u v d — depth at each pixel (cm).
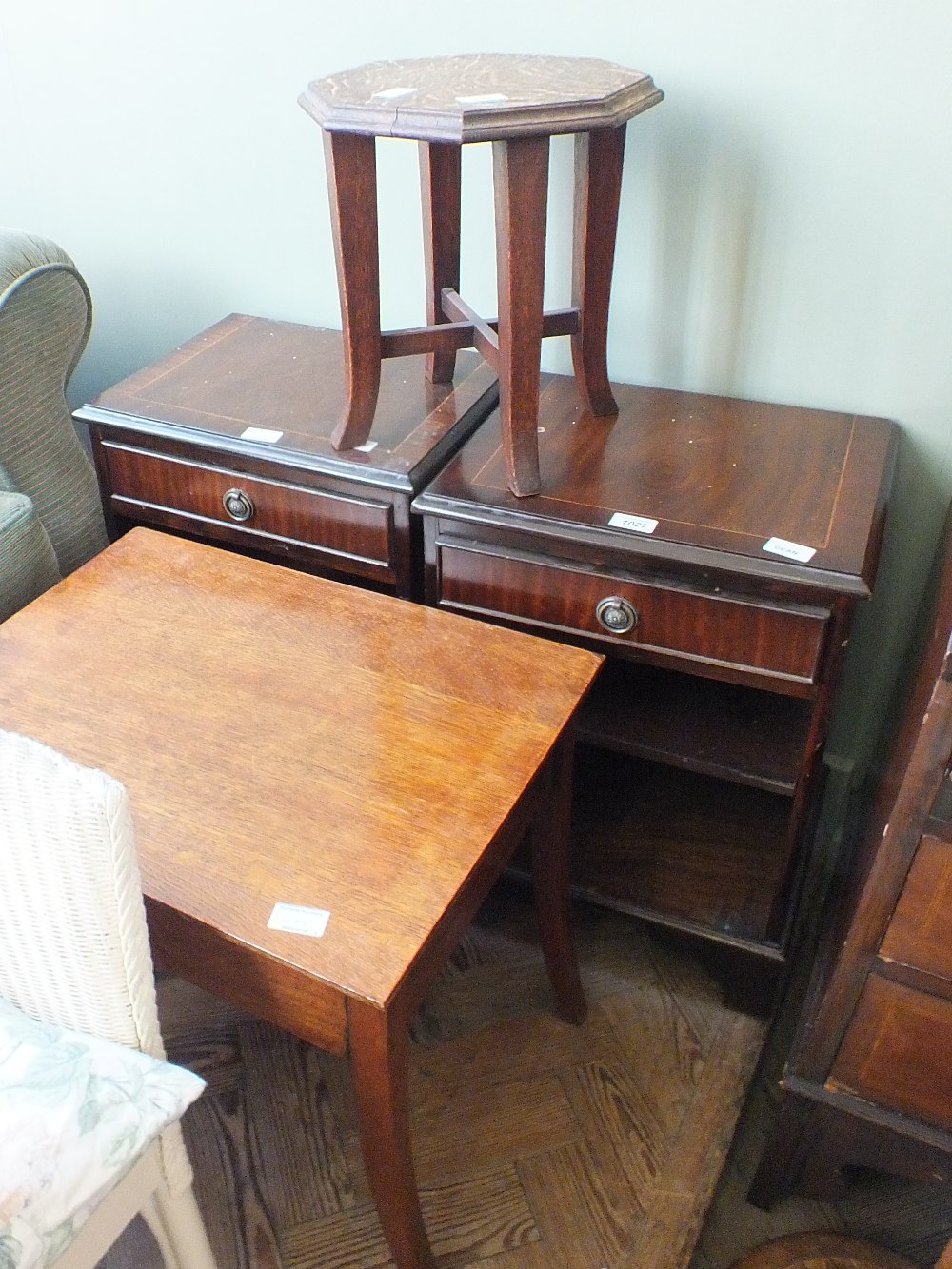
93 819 77
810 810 136
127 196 168
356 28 140
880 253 129
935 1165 111
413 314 161
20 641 116
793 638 114
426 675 112
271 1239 123
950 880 89
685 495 123
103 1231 88
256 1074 139
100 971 83
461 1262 120
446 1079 139
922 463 141
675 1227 122
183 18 148
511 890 151
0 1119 80
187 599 123
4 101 166
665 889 144
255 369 151
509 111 104
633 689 141
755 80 125
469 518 122
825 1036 106
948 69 116
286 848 93
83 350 157
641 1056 141
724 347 144
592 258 126
